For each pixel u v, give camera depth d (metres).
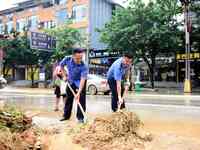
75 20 44.66
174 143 6.25
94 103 15.40
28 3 52.31
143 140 6.29
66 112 8.62
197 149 5.90
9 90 29.33
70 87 8.40
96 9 44.72
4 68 42.06
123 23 29.89
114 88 8.07
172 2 29.17
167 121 9.32
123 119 6.35
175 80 35.00
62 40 35.97
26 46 39.47
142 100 17.92
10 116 6.66
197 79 33.19
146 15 29.05
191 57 31.44
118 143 6.00
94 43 43.53
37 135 6.61
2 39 40.78
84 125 6.72
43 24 49.69
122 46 29.84
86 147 5.98
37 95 22.19
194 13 30.16
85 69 8.26
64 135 6.54
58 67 11.04
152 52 30.69
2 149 5.79
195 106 14.19
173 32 28.86
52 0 48.53
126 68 7.90
